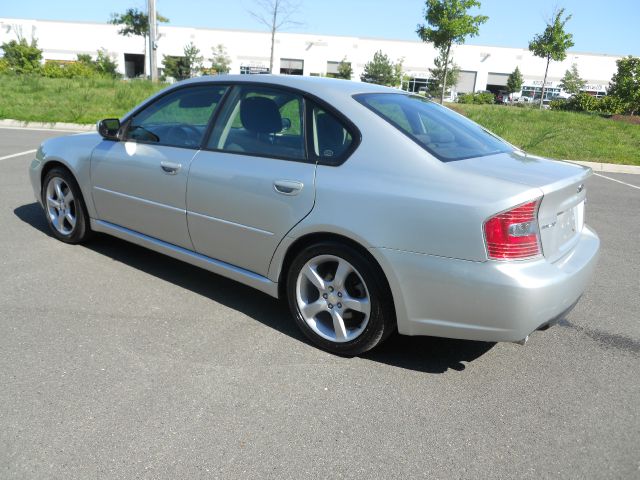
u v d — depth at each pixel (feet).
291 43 210.59
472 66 218.79
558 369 10.61
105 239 16.62
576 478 7.66
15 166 26.61
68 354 10.07
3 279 13.20
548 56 105.91
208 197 11.79
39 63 120.88
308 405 9.00
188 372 9.73
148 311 12.04
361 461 7.77
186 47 184.34
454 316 9.21
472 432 8.56
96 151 14.34
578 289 9.86
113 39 212.64
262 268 11.35
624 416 9.17
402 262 9.32
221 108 12.19
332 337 10.64
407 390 9.62
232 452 7.79
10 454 7.48
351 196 9.77
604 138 50.49
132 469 7.34
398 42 213.25
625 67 94.07
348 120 10.38
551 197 9.10
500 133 50.67
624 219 23.44
